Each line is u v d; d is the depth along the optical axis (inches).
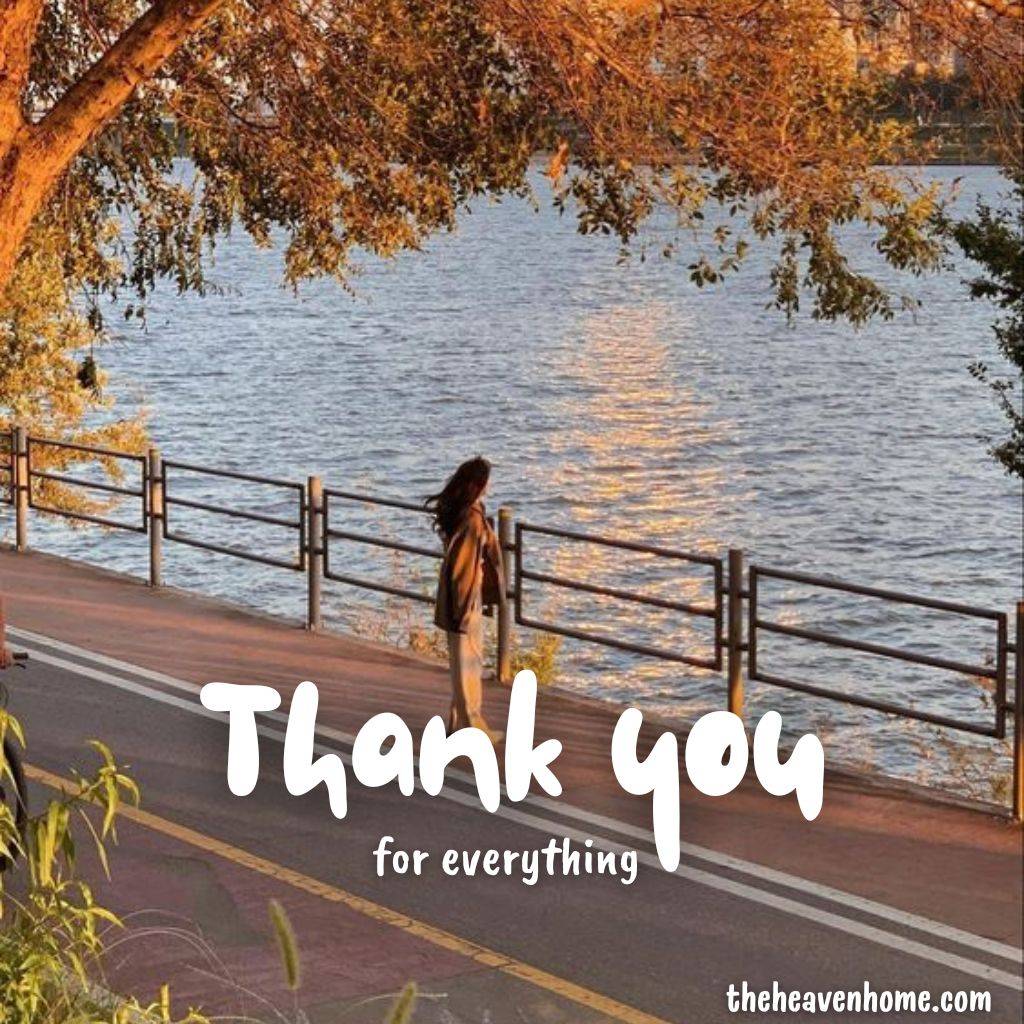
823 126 762.8
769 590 2780.5
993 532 3299.7
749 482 3789.4
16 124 581.9
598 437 4367.6
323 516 1031.0
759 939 591.5
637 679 2070.6
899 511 3484.3
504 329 7062.0
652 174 783.1
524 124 860.0
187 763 780.0
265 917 604.4
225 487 3523.6
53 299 1996.8
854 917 610.9
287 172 893.2
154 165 960.3
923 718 744.3
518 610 927.7
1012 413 1418.6
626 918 609.0
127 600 1104.8
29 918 358.9
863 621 2568.9
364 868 655.1
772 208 785.6
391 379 5413.4
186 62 861.2
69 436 2164.1
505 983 551.5
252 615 1067.3
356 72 853.8
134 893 624.4
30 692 889.5
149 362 5713.6
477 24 850.8
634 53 744.3
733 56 747.4
